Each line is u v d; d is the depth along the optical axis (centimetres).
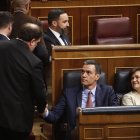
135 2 1475
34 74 834
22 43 851
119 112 837
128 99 1014
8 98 831
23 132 845
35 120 1191
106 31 1348
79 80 1020
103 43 1340
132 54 1061
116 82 1045
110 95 997
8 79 836
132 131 848
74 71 1038
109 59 1056
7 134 849
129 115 841
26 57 841
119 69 1061
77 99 988
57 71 1041
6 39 916
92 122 835
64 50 1038
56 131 1029
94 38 1363
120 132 844
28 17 1101
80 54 1044
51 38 1204
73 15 1456
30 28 851
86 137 839
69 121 975
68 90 1001
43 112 904
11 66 837
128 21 1359
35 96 847
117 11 1473
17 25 1091
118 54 1058
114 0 1468
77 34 1464
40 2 1427
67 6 1447
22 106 837
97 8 1463
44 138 1111
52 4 1438
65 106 990
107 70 1059
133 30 1486
